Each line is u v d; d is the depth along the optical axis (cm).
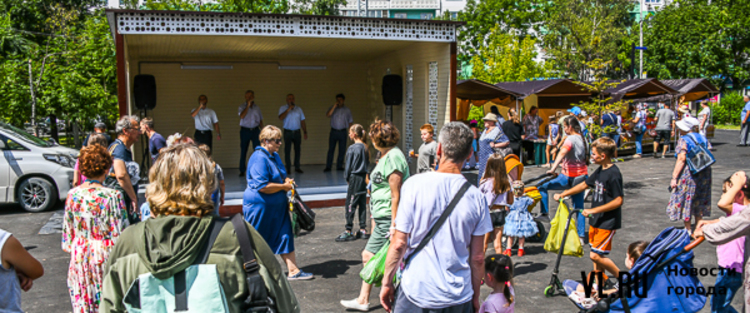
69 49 1805
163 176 202
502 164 579
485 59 2950
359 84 1562
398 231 284
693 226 754
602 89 1077
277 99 1510
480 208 284
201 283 192
